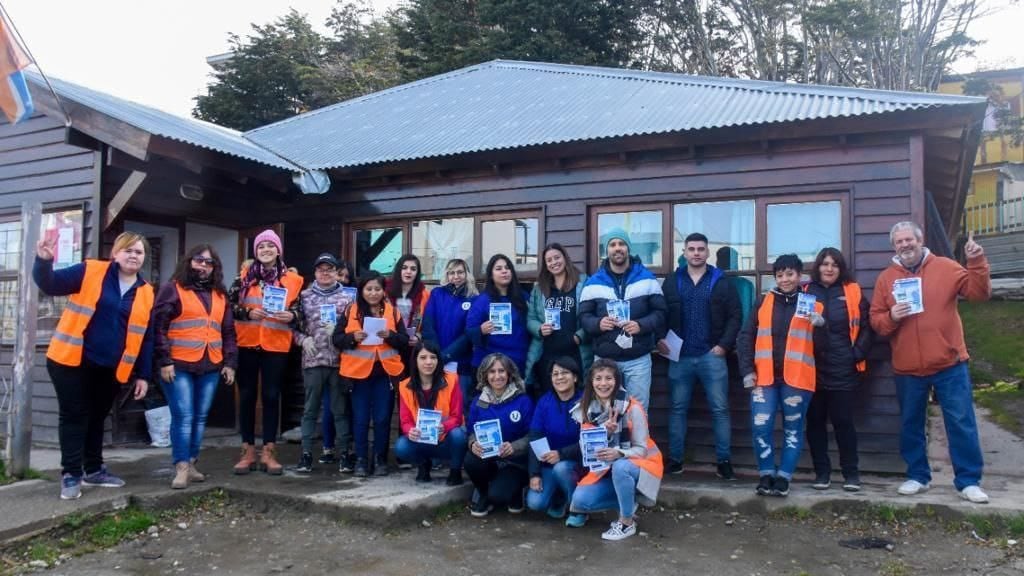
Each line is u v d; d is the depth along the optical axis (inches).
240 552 171.6
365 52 1101.7
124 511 191.5
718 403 227.1
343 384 235.9
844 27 772.6
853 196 236.5
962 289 195.6
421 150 297.4
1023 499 194.5
